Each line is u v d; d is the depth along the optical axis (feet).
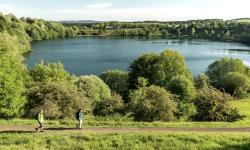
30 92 173.06
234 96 350.43
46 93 170.91
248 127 133.39
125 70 522.47
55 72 269.03
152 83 326.85
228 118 178.91
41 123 119.14
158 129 124.88
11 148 99.40
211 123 138.00
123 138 108.47
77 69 532.73
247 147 103.40
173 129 125.80
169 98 179.11
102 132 116.67
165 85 313.73
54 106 163.94
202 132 121.19
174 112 179.32
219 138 110.11
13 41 413.80
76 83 255.09
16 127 124.16
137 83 324.80
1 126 125.08
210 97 184.14
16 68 175.63
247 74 415.03
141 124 130.41
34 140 106.83
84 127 125.29
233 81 362.53
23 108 171.01
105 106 187.01
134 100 180.96
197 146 103.04
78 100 172.96
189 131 123.24
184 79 269.85
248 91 369.09
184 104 183.73
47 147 102.01
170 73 331.98
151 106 172.14
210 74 410.11
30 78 239.09
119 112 185.47
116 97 192.95
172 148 101.65
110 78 344.90
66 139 107.24
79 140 107.24
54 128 123.54
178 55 339.98
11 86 162.09
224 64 409.90
